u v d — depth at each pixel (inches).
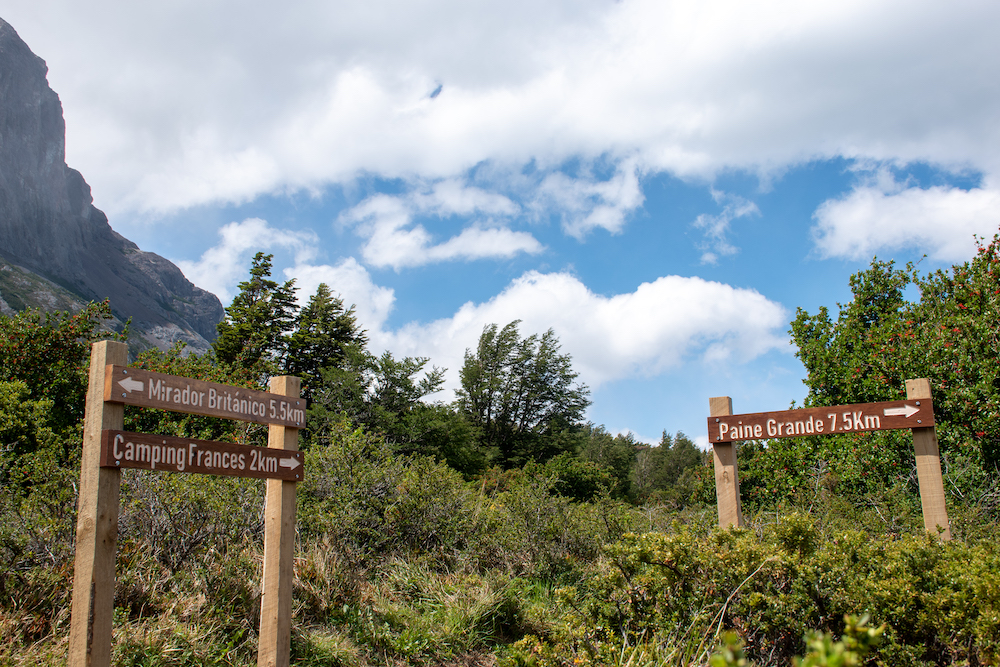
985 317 422.3
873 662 141.8
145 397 150.3
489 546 338.6
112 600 139.9
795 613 154.3
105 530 140.1
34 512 221.8
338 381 1027.3
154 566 211.6
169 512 229.8
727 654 49.1
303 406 192.2
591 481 869.8
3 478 273.3
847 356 533.3
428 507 330.0
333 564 253.1
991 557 160.4
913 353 451.8
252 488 267.0
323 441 388.5
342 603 238.8
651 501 746.8
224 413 167.9
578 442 1843.0
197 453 159.3
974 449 399.9
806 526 172.7
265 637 174.7
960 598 142.4
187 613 194.4
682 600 167.6
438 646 237.3
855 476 446.0
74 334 553.3
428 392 1109.1
